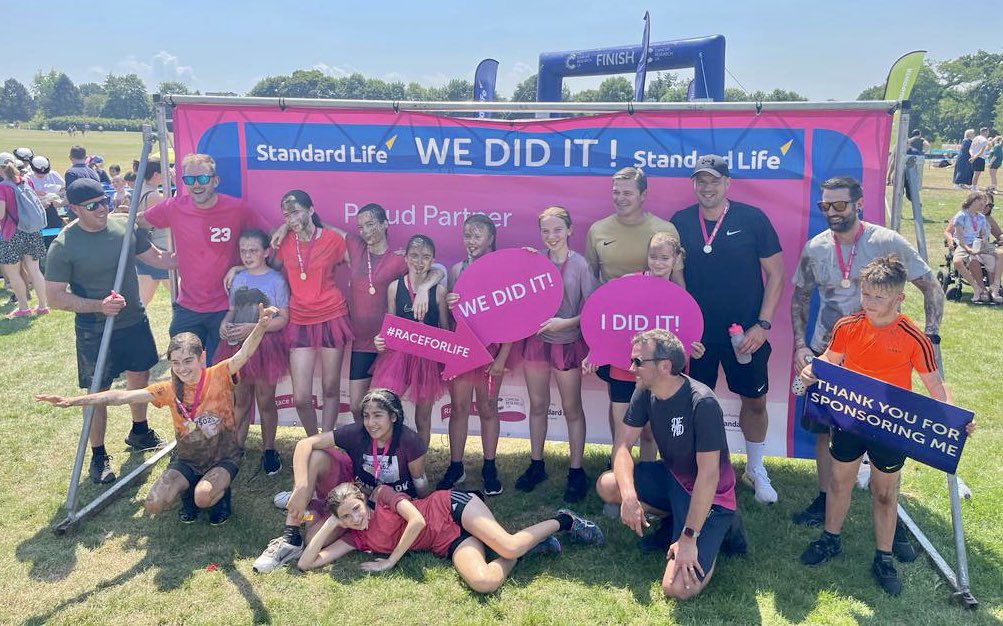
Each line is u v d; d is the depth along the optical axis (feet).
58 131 434.30
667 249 15.05
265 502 16.92
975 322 31.19
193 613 12.81
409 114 17.97
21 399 23.03
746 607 12.94
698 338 15.55
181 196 18.06
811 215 16.99
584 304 16.22
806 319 15.89
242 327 17.11
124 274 16.79
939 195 73.26
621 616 12.69
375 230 16.90
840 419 13.28
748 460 17.29
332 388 17.88
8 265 31.96
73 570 14.12
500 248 18.25
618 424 16.39
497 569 13.56
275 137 18.45
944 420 12.11
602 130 17.42
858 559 14.52
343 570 14.06
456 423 17.30
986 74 378.32
